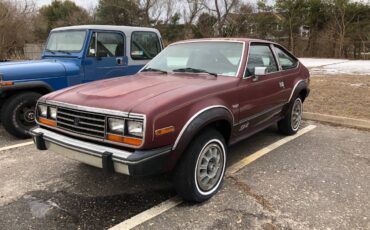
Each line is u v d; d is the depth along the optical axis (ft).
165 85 12.23
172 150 10.45
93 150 10.43
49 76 19.58
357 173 14.08
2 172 14.34
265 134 19.48
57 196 12.30
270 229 10.21
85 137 10.86
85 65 21.16
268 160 15.55
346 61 76.74
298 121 19.69
